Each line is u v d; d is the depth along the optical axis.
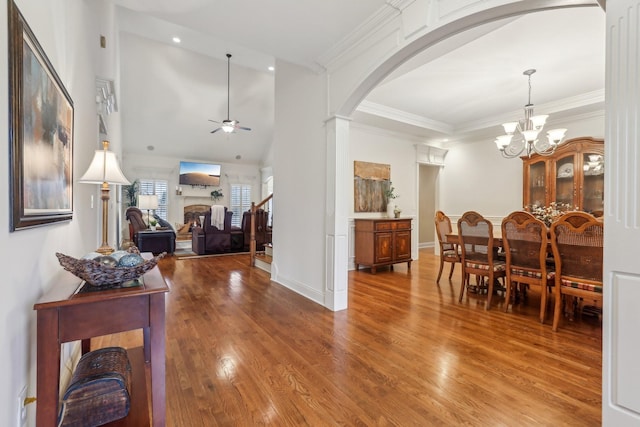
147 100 8.13
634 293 1.32
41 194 1.32
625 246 1.34
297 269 3.90
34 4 1.33
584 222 2.45
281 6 2.42
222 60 7.45
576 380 1.92
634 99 1.31
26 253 1.20
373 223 4.96
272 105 9.37
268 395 1.76
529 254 2.97
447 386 1.86
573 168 4.68
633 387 1.33
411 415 1.60
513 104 4.90
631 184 1.32
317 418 1.58
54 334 1.17
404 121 5.32
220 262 5.81
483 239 3.33
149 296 1.33
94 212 3.06
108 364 1.49
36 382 1.19
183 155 10.35
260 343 2.43
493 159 6.03
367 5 2.39
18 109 1.07
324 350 2.32
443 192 6.86
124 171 9.60
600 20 2.69
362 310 3.21
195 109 8.77
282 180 4.30
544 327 2.76
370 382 1.90
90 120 2.77
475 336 2.57
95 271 1.27
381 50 2.62
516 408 1.66
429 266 5.63
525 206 5.22
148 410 1.52
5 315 1.01
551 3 1.77
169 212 10.30
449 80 3.98
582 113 4.76
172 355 2.22
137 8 2.46
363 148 5.57
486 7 1.87
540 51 3.24
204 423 1.53
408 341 2.47
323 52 3.14
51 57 1.57
